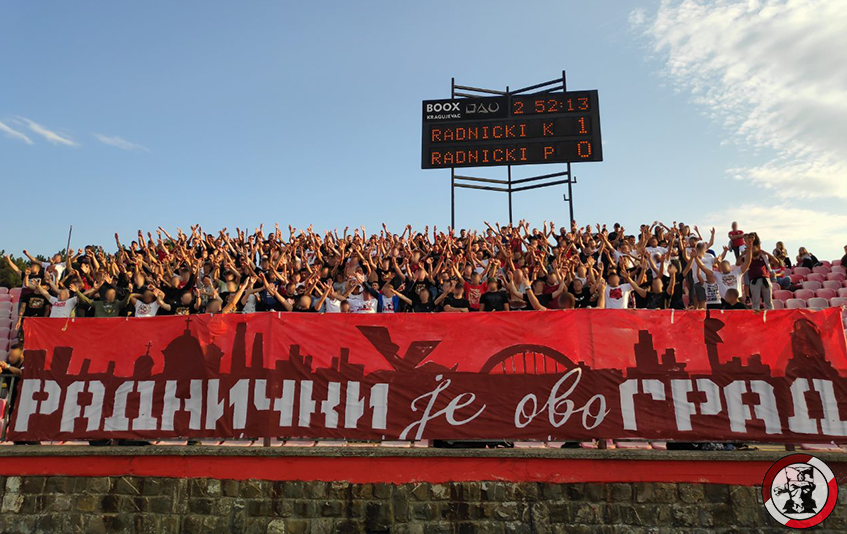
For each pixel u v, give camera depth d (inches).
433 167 794.2
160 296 389.1
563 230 665.0
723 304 402.3
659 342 257.1
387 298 411.8
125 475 247.3
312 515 238.2
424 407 255.8
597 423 249.1
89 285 510.6
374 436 253.3
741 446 259.1
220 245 628.4
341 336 265.7
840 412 243.3
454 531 233.6
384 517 236.4
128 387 267.0
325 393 259.4
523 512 234.4
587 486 235.8
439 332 264.4
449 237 696.4
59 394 267.7
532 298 338.0
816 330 253.3
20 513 243.9
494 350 260.5
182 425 260.1
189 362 267.4
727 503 230.5
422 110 816.9
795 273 642.2
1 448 250.4
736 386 250.4
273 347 265.1
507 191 841.5
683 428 246.7
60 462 248.7
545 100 789.9
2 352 481.1
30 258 465.4
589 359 256.5
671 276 391.2
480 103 805.2
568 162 764.6
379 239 634.8
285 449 243.1
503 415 252.5
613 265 476.7
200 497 242.8
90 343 273.4
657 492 233.3
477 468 240.1
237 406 259.4
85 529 241.4
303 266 519.8
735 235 572.4
